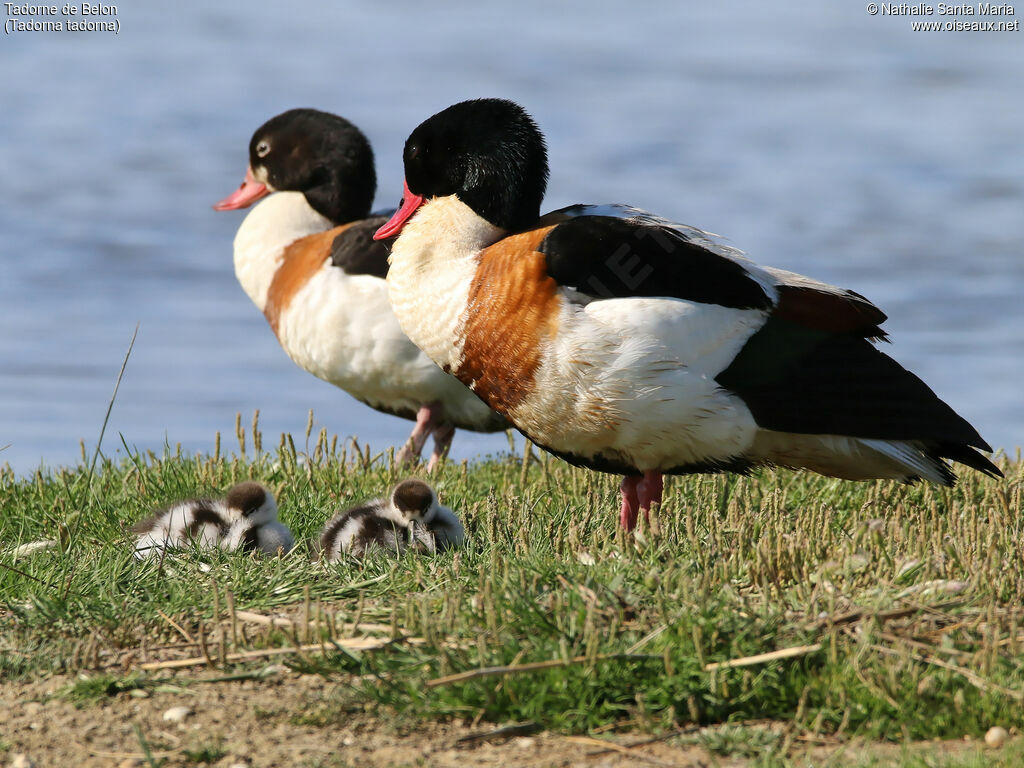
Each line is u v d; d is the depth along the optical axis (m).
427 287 10.30
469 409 14.85
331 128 16.08
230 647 8.18
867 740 6.79
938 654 7.43
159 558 9.80
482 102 10.83
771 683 7.23
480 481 12.97
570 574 8.48
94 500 11.73
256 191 16.53
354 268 14.49
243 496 10.48
